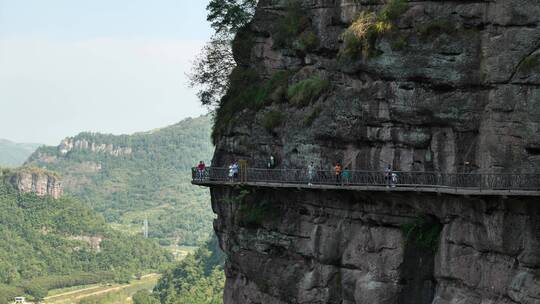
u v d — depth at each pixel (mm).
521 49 39031
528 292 36656
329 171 48094
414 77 43469
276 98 54594
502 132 39656
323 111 49656
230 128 58906
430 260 43219
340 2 49969
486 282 39250
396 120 44625
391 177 43719
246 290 57094
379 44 45094
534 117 38156
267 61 58406
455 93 42062
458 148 42156
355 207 47250
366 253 46375
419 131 43812
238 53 61844
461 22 42219
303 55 53906
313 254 49781
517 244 37469
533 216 36844
